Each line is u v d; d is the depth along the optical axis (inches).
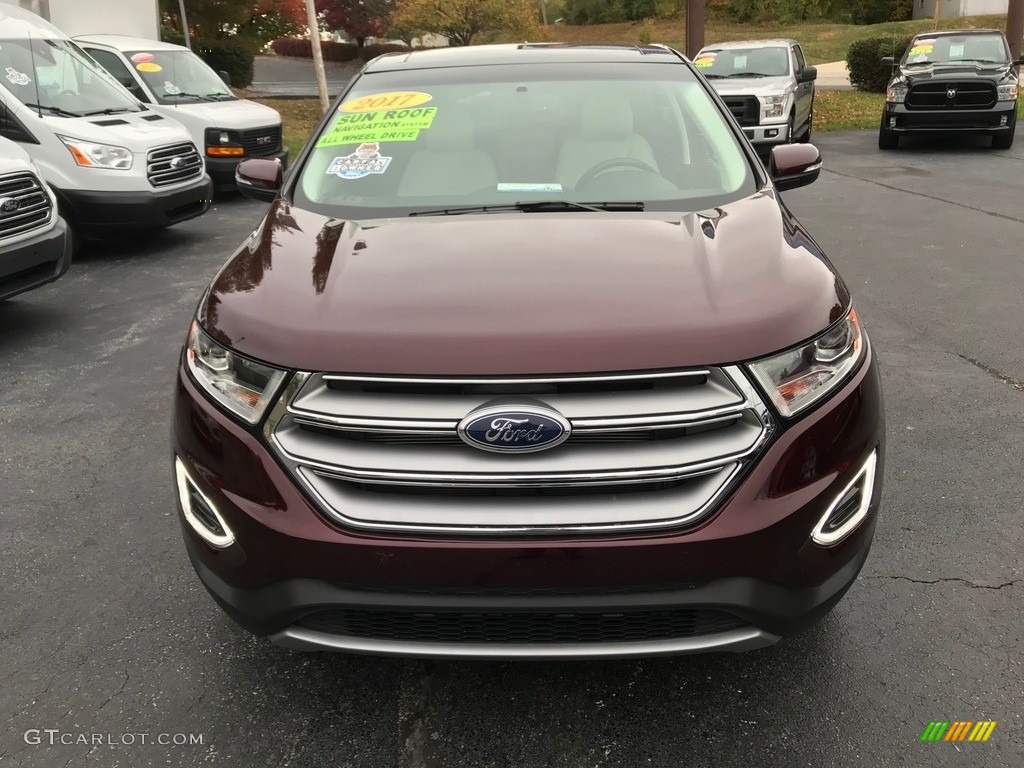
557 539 80.9
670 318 84.3
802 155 145.5
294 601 85.7
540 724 97.8
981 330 222.7
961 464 153.2
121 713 100.3
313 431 84.3
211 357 91.4
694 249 100.3
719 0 2014.0
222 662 108.7
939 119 547.2
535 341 81.4
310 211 121.0
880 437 94.1
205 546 91.6
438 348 81.6
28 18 337.4
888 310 240.4
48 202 231.8
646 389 81.2
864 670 104.6
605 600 82.4
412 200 124.0
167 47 460.1
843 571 90.3
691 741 94.9
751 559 82.7
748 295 89.1
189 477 91.8
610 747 94.4
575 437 80.6
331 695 102.8
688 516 81.7
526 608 82.5
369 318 85.8
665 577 81.7
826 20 1969.7
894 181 449.4
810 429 85.2
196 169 341.1
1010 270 277.6
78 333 236.4
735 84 539.8
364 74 154.1
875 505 94.3
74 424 178.5
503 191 125.0
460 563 81.2
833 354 89.6
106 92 344.5
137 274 298.0
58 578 126.6
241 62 966.4
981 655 106.6
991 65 553.3
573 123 138.1
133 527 140.0
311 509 83.7
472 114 140.6
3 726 98.6
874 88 938.7
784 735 95.3
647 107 140.6
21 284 224.8
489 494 82.4
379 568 82.3
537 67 150.1
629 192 124.0
